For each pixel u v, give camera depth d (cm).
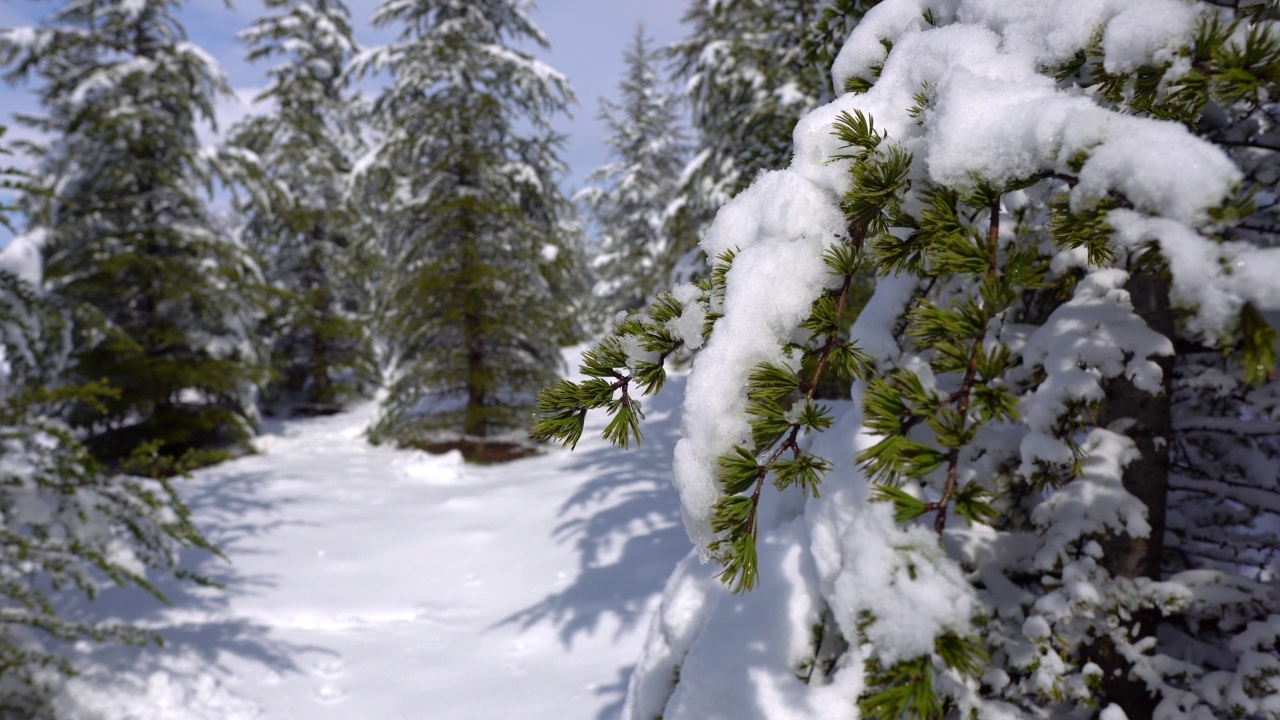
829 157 95
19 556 334
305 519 693
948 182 78
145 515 380
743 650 150
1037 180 75
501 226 1107
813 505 140
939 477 133
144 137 934
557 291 1212
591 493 739
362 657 435
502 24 1234
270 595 515
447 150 1082
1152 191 63
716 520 81
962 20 106
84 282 884
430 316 1080
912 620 77
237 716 365
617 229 2473
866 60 129
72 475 361
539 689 391
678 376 1312
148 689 367
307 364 1570
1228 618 142
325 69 1620
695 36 1120
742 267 92
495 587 536
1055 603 137
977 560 150
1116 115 69
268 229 1464
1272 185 138
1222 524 188
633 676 210
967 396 73
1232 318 58
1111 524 139
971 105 79
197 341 996
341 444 1122
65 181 900
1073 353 138
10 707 331
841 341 86
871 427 75
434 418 1092
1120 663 144
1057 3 90
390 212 1112
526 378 1101
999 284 74
